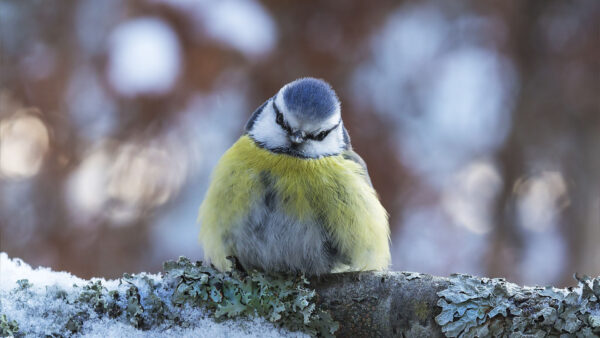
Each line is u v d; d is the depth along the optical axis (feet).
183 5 31.53
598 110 41.42
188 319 19.81
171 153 35.29
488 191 42.63
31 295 19.07
